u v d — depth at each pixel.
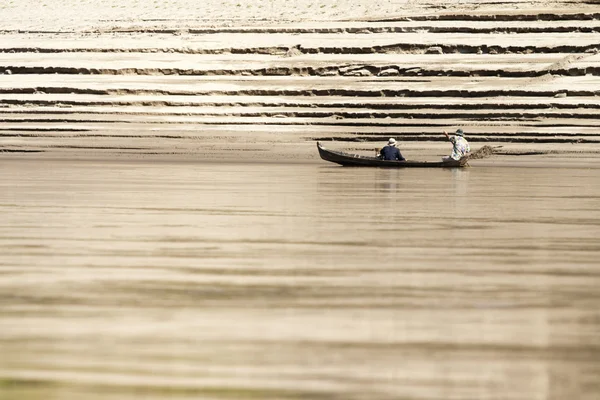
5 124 160.00
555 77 168.38
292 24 198.38
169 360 17.41
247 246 35.03
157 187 71.94
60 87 169.38
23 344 18.61
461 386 15.70
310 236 38.31
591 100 158.25
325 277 27.72
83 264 30.25
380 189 71.12
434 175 95.62
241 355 17.78
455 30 189.38
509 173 101.62
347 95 167.00
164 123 159.50
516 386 15.68
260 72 176.88
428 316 21.62
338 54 182.75
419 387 15.63
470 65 173.88
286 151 142.50
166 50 185.38
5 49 188.00
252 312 22.09
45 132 156.62
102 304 23.08
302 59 180.75
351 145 149.25
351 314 21.89
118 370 16.70
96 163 121.44
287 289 25.48
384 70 174.75
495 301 23.69
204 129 156.88
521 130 150.62
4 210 50.47
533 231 40.66
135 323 20.70
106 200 57.97
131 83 171.38
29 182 78.69
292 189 70.38
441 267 29.84
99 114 163.25
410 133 152.00
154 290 25.28
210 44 186.62
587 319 21.30
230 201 57.56
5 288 25.53
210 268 29.47
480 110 158.00
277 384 15.81
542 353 17.95
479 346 18.53
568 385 15.73
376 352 18.05
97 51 186.38
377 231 40.41
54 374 16.42
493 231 40.69
